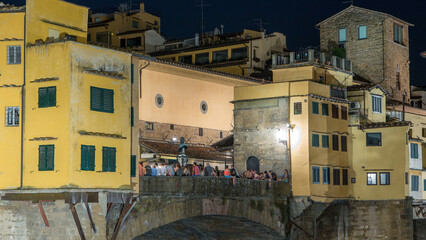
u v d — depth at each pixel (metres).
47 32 44.81
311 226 60.09
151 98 62.75
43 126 42.81
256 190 54.94
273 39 87.31
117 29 94.25
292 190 59.84
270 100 61.69
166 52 90.12
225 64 85.44
